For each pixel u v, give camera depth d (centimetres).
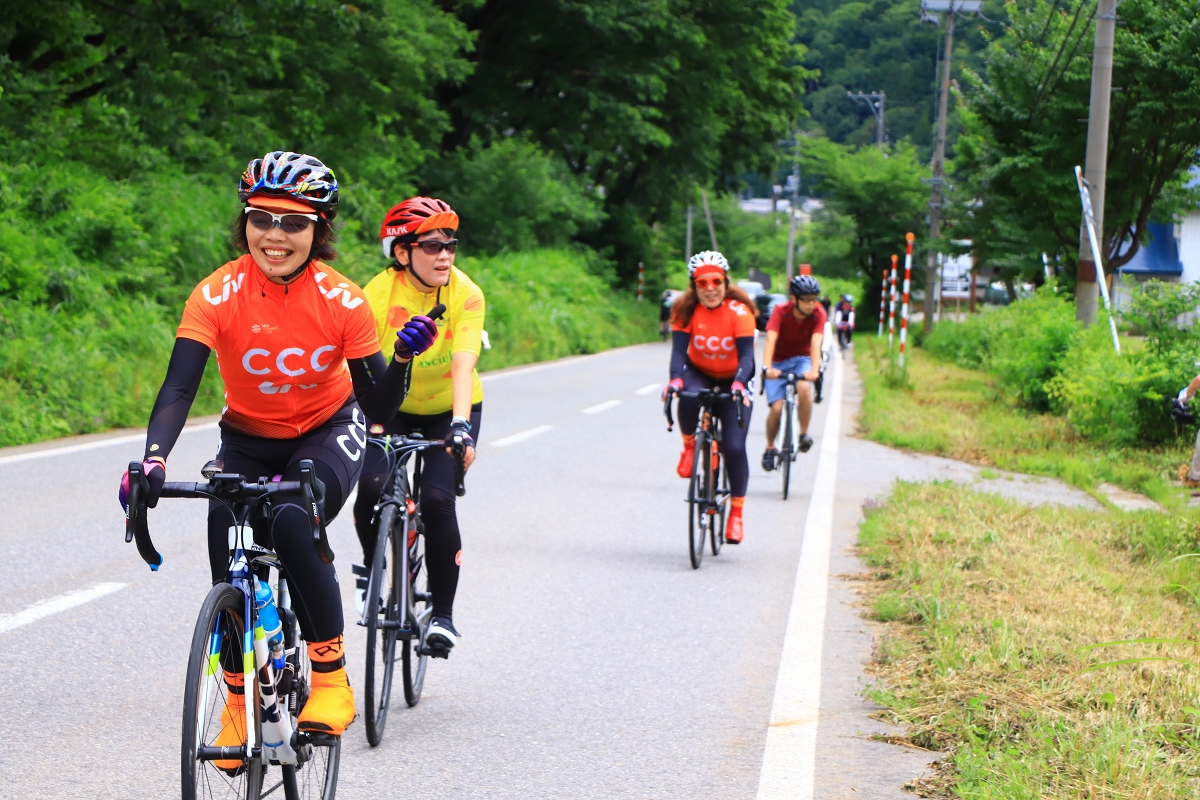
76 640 522
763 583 682
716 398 754
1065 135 2345
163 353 1429
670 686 490
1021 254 2538
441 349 461
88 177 1709
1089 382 1306
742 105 4550
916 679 479
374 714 413
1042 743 388
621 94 3866
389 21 2414
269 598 317
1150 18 2242
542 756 410
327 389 346
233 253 1762
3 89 1780
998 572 649
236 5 1919
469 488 975
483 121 3819
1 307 1284
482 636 561
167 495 302
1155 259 4581
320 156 2517
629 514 886
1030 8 2455
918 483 960
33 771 379
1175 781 359
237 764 307
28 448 1068
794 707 464
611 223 4719
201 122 2181
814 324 991
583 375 2259
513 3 3647
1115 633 530
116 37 2009
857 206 5388
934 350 3116
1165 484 996
